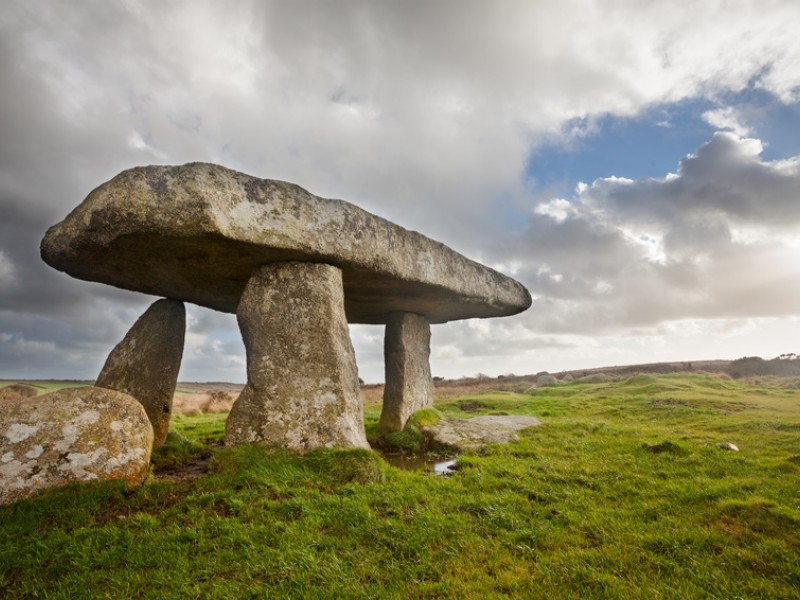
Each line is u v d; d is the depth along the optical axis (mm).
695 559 3951
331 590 3523
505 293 11086
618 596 3400
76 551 4082
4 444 5172
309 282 7191
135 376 8391
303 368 6906
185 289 8570
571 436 9828
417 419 10609
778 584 3564
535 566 3873
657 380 22781
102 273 7598
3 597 3535
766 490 5637
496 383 33125
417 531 4477
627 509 5250
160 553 4066
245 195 6395
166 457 7699
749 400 16422
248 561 3938
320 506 4941
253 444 6559
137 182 5887
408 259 8406
